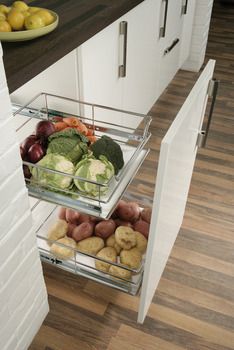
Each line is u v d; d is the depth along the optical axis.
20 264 1.10
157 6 2.01
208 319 1.44
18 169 0.96
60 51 1.21
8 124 0.87
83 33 1.30
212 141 2.36
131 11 1.70
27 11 1.30
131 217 1.51
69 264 1.44
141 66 2.05
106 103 1.73
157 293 1.52
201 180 2.07
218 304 1.49
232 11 4.54
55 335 1.38
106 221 1.47
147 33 1.99
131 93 2.03
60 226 1.48
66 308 1.46
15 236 1.03
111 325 1.41
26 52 1.17
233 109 2.68
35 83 1.51
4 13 1.30
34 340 1.36
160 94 2.65
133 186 2.01
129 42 1.78
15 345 1.22
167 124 2.48
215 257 1.67
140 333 1.39
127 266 1.37
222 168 2.16
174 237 1.58
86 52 1.40
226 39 3.81
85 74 1.44
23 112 1.51
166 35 2.34
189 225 1.80
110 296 1.50
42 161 1.19
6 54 1.16
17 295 1.14
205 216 1.85
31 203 1.60
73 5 1.57
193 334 1.40
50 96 1.53
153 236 1.08
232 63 3.34
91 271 1.42
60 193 1.19
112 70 1.69
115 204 1.16
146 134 1.35
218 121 2.54
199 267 1.62
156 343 1.37
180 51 2.81
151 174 2.10
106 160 1.20
